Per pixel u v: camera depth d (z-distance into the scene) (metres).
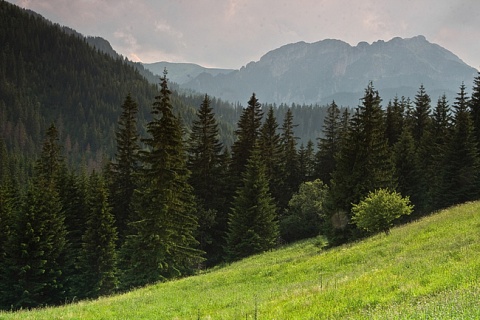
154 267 32.31
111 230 39.34
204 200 48.47
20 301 33.47
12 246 34.78
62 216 41.38
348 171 39.00
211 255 48.53
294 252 36.53
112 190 47.59
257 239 41.47
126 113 45.72
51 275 36.34
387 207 26.80
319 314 9.72
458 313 6.61
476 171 43.88
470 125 44.97
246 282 20.75
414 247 18.31
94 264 38.94
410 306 8.09
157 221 32.28
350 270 17.45
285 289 15.78
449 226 21.25
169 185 32.72
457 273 10.45
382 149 39.19
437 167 48.44
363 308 9.45
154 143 32.53
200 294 18.73
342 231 36.88
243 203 42.88
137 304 17.38
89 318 14.30
